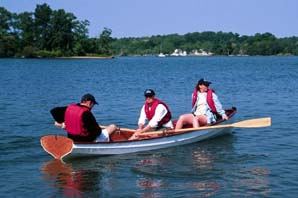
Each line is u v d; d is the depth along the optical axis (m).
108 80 41.16
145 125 12.62
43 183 9.12
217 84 35.97
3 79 41.12
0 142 12.65
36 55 133.00
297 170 9.91
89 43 143.38
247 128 14.91
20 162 10.62
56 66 77.75
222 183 9.07
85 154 10.84
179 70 64.00
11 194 8.51
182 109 20.78
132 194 8.51
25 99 24.11
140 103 22.48
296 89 30.53
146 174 9.71
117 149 11.24
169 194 8.49
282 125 15.55
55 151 10.59
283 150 11.84
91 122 10.77
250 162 10.63
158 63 101.06
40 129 14.75
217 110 13.33
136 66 81.44
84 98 10.78
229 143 12.70
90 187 8.90
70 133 10.85
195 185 8.97
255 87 32.62
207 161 10.76
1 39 131.00
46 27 138.50
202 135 12.91
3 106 20.83
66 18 138.50
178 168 10.16
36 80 40.12
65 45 139.50
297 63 95.38
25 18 136.75
